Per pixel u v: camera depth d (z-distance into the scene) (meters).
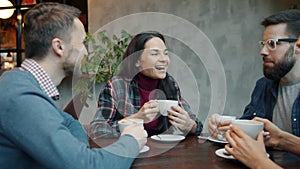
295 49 1.33
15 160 0.82
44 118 0.78
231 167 0.96
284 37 1.33
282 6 2.52
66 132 0.82
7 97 0.79
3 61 3.20
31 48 0.95
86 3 2.94
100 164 0.82
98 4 2.89
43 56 0.95
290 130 1.44
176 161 1.02
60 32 0.94
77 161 0.78
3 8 3.16
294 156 1.09
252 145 0.96
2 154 0.81
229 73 2.69
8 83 0.83
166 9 2.77
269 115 1.54
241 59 2.66
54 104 0.88
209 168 0.95
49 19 0.94
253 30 2.61
